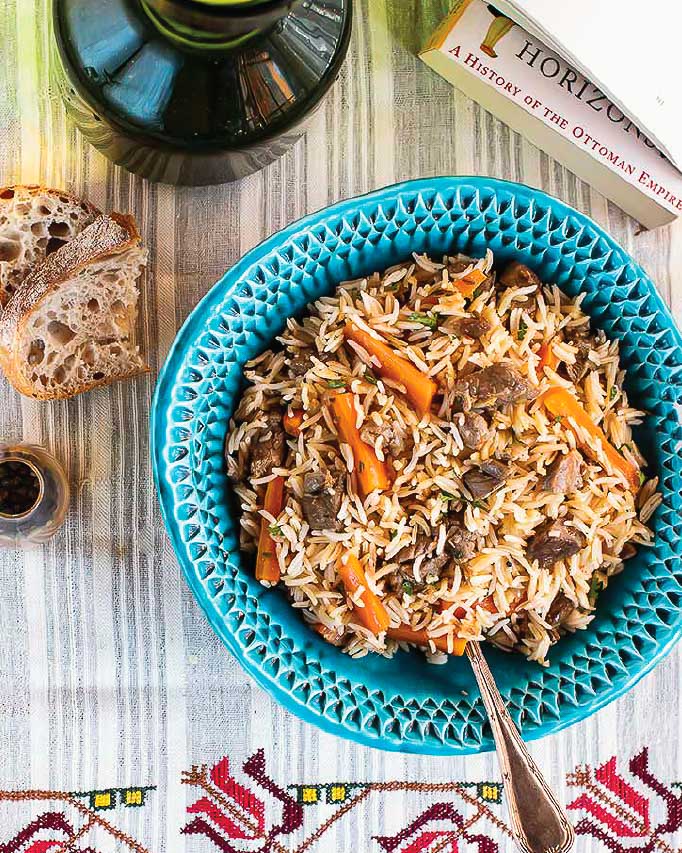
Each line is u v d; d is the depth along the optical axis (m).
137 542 0.71
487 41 0.67
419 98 0.71
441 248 0.65
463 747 0.64
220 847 0.72
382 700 0.64
